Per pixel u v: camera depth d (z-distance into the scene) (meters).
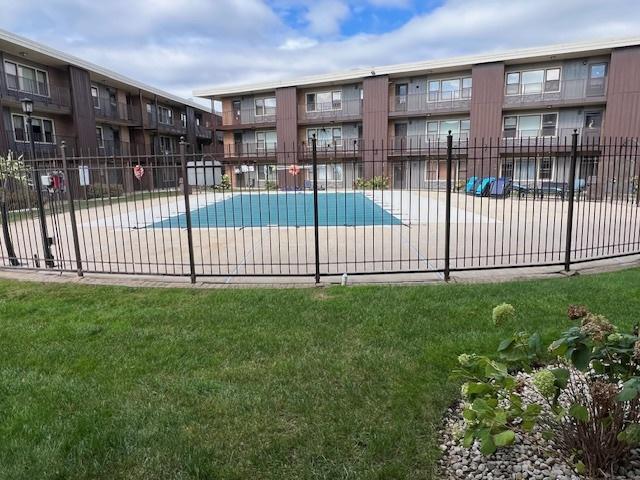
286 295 4.61
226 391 2.69
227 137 30.06
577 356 1.84
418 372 2.86
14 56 19.36
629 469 1.89
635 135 19.86
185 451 2.13
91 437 2.25
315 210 5.11
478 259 6.22
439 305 4.13
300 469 2.00
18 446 2.19
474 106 22.94
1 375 2.99
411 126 25.17
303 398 2.59
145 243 8.34
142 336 3.62
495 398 2.05
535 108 22.23
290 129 27.36
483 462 2.01
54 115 21.50
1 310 4.41
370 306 4.16
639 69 19.48
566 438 1.98
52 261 6.31
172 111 33.28
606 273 5.28
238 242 8.22
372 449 2.12
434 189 22.16
